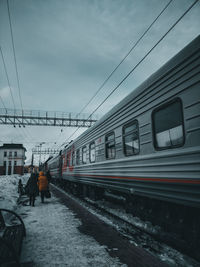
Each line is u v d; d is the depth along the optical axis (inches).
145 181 159.9
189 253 121.6
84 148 342.0
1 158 2076.8
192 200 112.3
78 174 375.9
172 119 132.2
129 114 189.2
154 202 169.5
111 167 227.0
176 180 125.3
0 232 139.2
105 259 109.6
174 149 128.2
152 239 142.4
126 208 216.4
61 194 436.1
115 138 218.7
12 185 506.0
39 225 178.9
